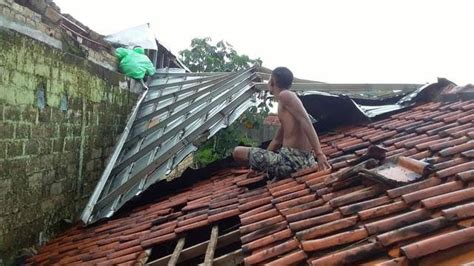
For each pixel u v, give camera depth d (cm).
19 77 512
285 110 494
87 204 671
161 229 491
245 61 1381
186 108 778
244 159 512
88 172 728
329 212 350
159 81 1014
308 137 479
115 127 827
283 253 309
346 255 259
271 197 446
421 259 228
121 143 786
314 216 351
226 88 791
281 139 536
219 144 1218
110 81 790
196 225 452
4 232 504
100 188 693
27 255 544
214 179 706
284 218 371
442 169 339
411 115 648
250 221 395
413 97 711
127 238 512
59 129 620
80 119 683
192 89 871
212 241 386
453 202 278
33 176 560
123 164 728
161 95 933
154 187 711
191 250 396
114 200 652
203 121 702
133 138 794
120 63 910
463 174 304
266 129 1373
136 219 599
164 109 829
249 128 1277
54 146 609
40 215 585
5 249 507
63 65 616
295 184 461
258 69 875
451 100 644
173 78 1018
